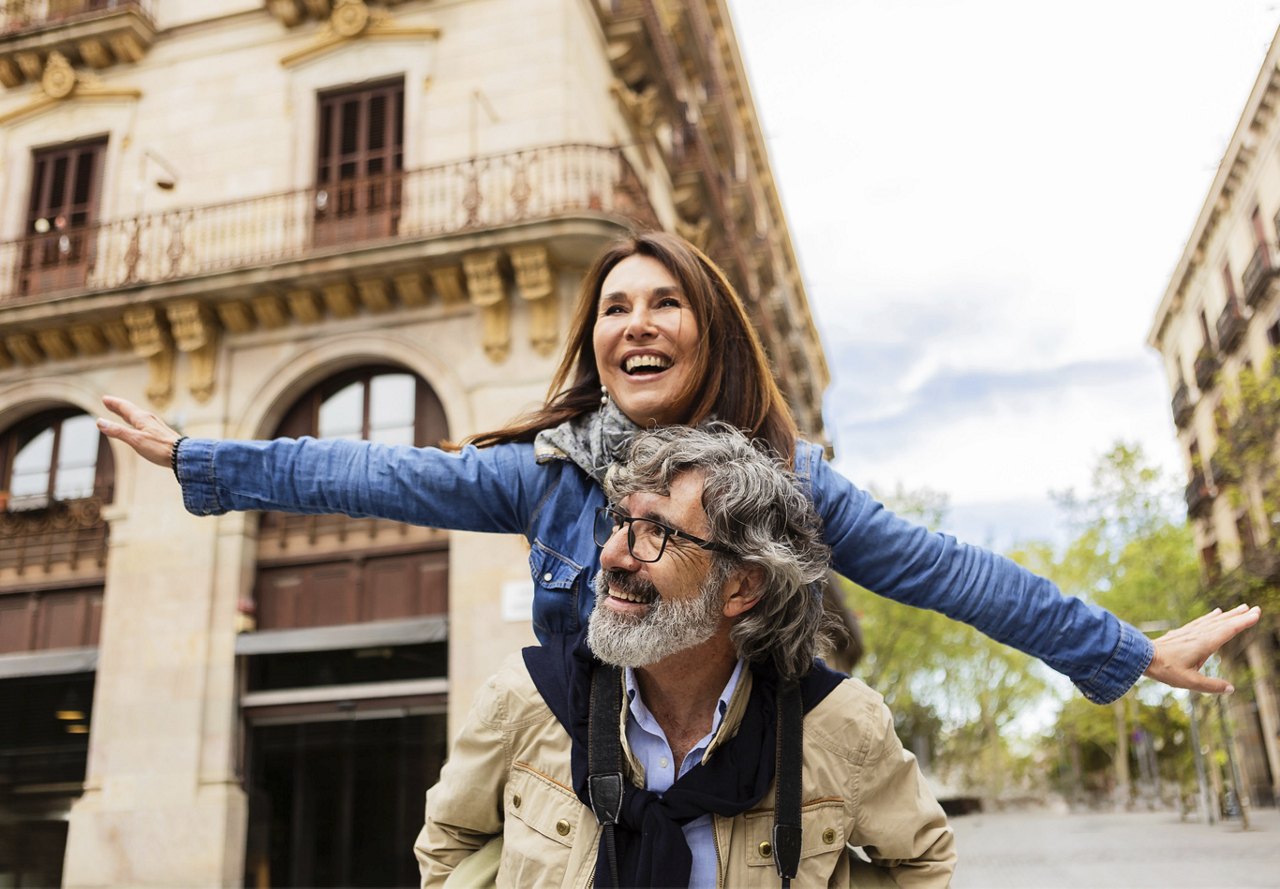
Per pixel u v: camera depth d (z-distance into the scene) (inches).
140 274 466.6
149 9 504.1
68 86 497.4
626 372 81.0
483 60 455.5
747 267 673.0
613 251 87.0
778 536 66.1
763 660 65.6
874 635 877.2
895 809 69.1
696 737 66.4
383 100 466.9
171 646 409.4
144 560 422.3
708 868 63.4
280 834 398.6
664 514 63.5
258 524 432.8
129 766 399.5
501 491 81.0
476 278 411.2
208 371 440.5
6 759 425.7
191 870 383.2
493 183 435.2
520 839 66.7
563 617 78.7
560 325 408.8
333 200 458.3
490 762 69.6
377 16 468.1
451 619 388.2
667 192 602.9
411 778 392.8
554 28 451.8
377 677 408.8
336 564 423.5
